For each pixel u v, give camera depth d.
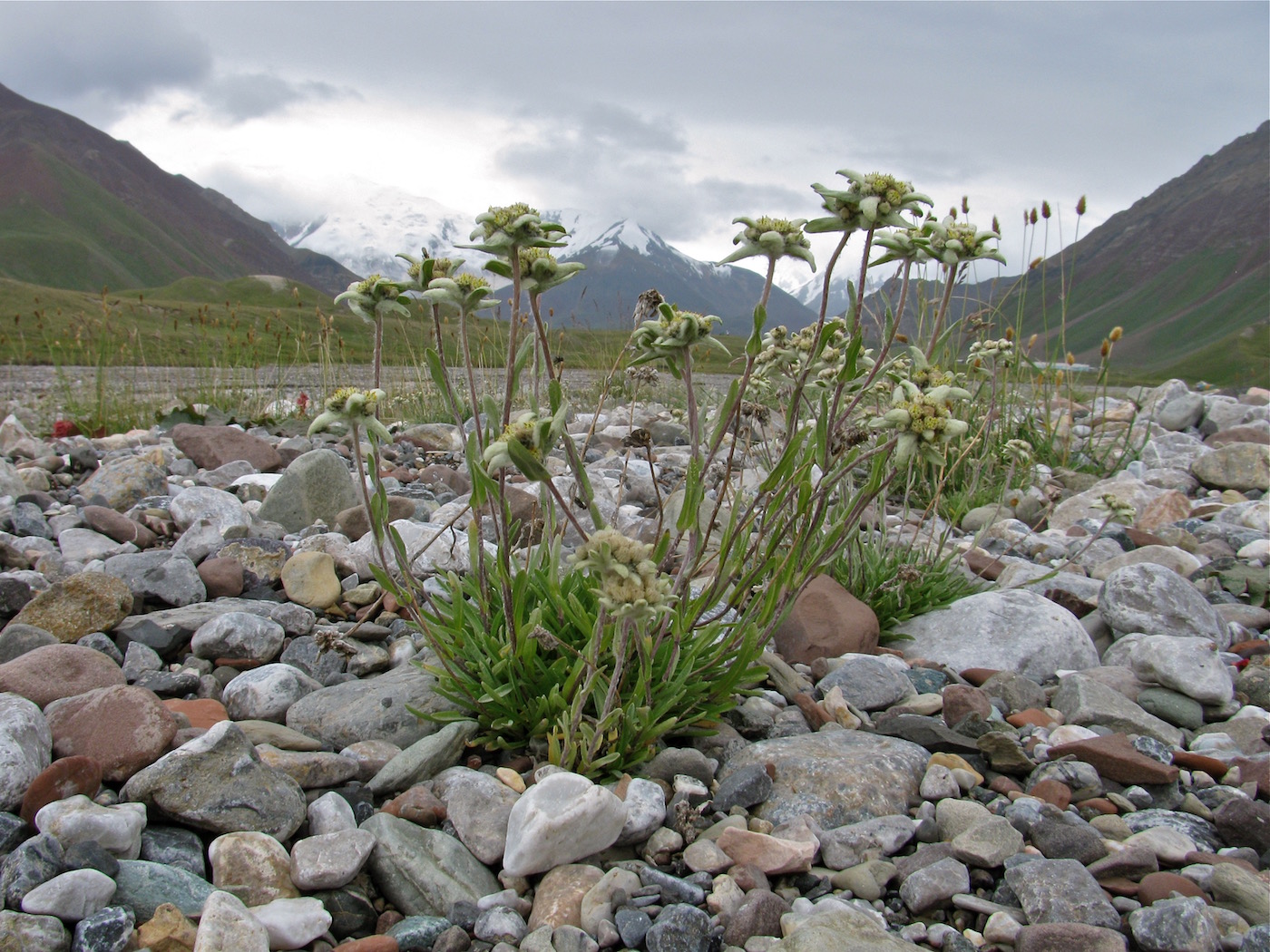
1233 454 1.04
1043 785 0.42
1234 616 0.61
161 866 0.34
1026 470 0.98
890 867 0.37
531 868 0.36
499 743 0.43
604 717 0.38
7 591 0.53
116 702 0.40
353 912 0.35
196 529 0.67
